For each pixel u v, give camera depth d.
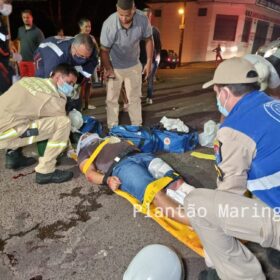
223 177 1.53
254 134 1.41
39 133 2.70
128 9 3.25
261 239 1.46
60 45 3.08
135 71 3.96
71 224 2.37
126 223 2.39
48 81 2.73
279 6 24.48
